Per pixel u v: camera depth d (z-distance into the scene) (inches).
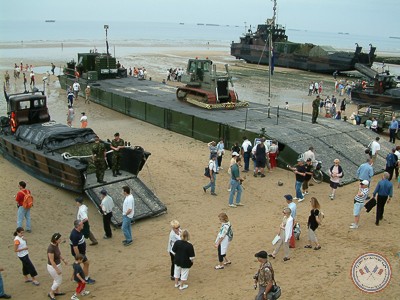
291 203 438.9
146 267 414.6
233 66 2632.9
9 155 721.6
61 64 2299.5
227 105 995.9
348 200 585.3
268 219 523.2
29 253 442.3
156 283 384.2
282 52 2549.2
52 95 1396.4
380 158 757.9
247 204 573.9
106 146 625.0
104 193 467.2
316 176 658.2
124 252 446.3
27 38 5359.3
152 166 722.2
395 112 1025.5
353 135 801.6
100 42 5019.7
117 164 589.0
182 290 370.0
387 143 823.1
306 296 349.7
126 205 451.2
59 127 686.5
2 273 404.5
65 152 602.2
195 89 1024.9
